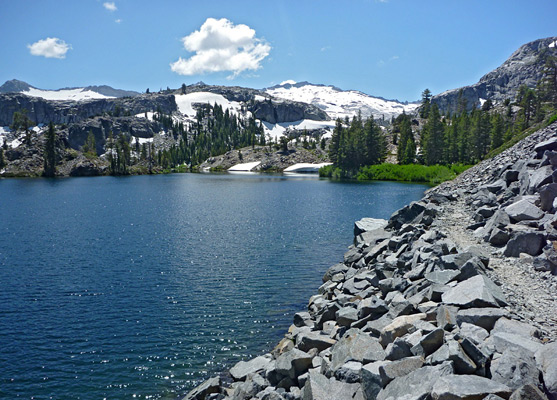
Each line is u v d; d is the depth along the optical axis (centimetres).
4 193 10950
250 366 1566
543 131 4253
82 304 2425
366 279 2041
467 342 913
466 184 4288
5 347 1877
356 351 1178
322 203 7769
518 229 1944
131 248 3953
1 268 3238
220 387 1437
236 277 2925
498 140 14962
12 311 2317
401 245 2359
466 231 2344
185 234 4678
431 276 1538
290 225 5225
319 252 3669
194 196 9706
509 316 1102
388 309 1488
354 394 1011
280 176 19488
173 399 1462
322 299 2139
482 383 798
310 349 1444
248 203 8000
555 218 1806
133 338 1953
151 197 9569
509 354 860
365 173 16225
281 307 2323
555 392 758
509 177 2958
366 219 3619
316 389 1044
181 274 3023
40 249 3947
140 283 2825
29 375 1641
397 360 991
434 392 798
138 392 1512
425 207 2953
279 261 3359
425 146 16350
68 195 10306
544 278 1474
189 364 1702
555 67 14462
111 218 6103
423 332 1103
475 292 1231
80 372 1656
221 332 2005
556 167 2505
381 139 19312
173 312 2280
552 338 1004
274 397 1189
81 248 3978
